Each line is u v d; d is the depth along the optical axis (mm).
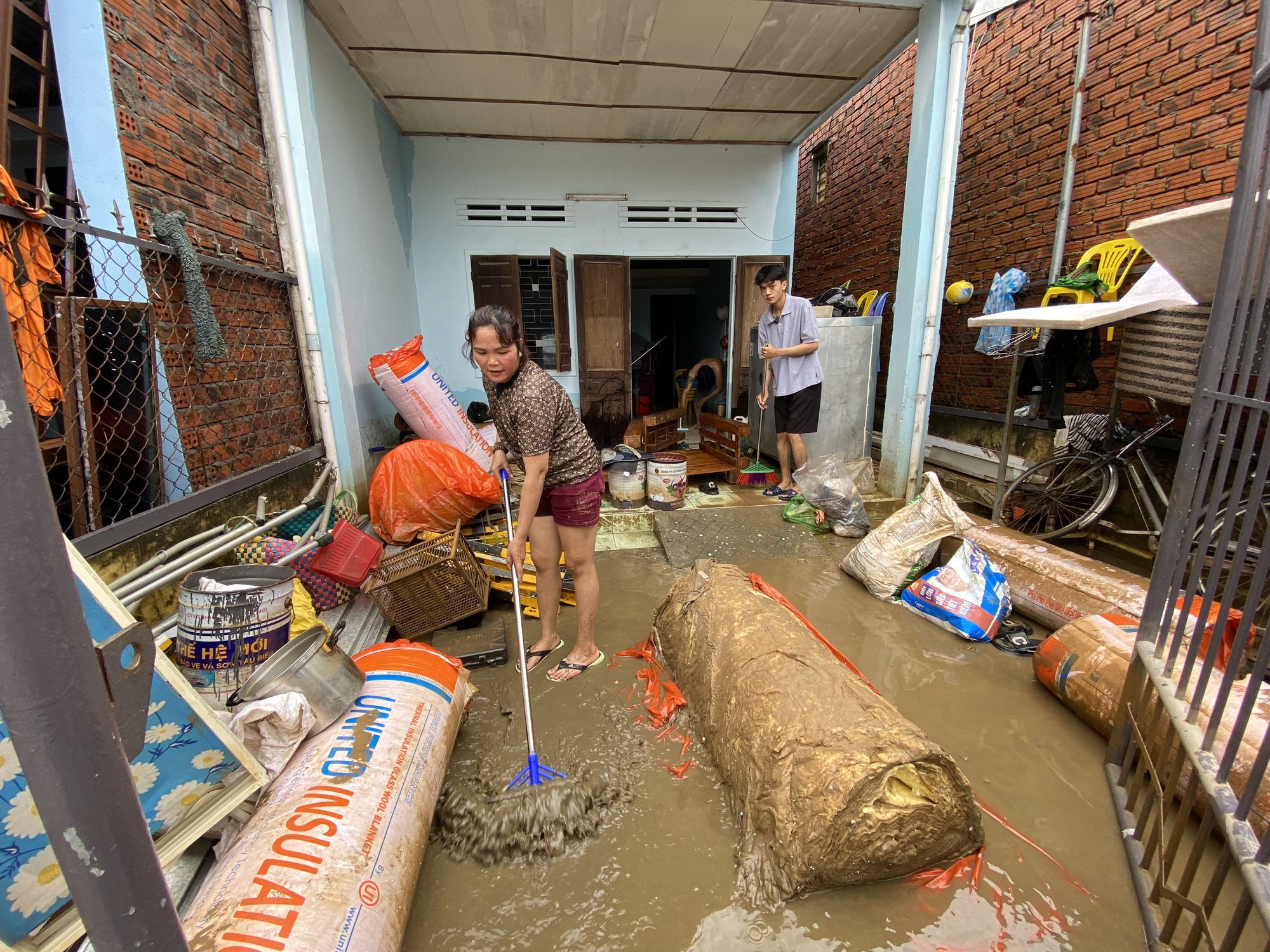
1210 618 2109
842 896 1596
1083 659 2299
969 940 1490
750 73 4641
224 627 1805
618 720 2352
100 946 680
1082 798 1954
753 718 1840
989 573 3025
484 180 5797
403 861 1465
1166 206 3707
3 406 528
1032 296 4738
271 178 3445
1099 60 4086
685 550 4055
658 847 1762
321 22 3805
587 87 4785
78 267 2205
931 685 2580
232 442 2930
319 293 3662
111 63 2227
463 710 2186
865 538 3613
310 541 2855
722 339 7719
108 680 645
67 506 2031
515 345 2215
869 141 6672
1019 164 4871
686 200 6164
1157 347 2982
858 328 4984
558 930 1520
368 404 4391
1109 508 4016
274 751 1615
